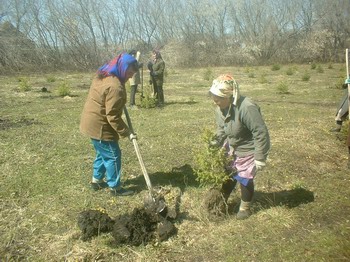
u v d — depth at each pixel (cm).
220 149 426
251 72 2594
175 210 445
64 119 981
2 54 2852
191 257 375
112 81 436
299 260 364
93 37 3509
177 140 752
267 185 542
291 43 4069
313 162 633
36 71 2988
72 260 364
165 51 3900
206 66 3803
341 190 526
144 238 394
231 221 439
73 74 2884
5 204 469
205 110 1124
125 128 444
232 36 4262
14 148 677
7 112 1085
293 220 442
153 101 1171
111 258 371
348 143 609
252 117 381
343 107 793
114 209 463
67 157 637
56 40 3356
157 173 574
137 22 4062
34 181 535
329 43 3997
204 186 520
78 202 476
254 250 384
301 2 4241
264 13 4153
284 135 786
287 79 2166
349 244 384
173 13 4219
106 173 496
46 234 406
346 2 3944
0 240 395
